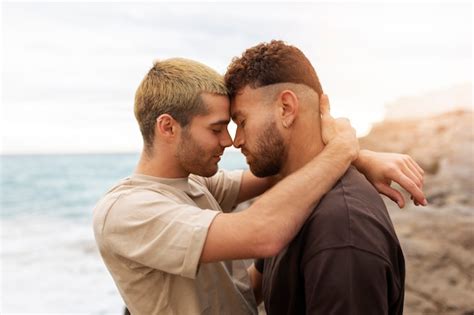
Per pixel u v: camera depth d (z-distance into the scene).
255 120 1.73
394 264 1.54
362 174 1.85
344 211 1.50
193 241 1.52
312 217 1.55
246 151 1.79
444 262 5.20
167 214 1.59
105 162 50.88
